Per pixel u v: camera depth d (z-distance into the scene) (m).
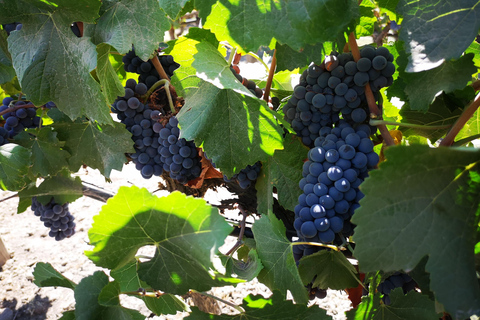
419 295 0.52
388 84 0.53
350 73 0.52
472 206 0.42
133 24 0.55
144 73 0.67
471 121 0.64
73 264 1.57
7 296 1.44
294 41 0.46
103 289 0.51
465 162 0.41
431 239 0.41
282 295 0.52
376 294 0.54
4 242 1.67
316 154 0.52
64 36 0.55
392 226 0.41
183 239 0.49
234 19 0.47
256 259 0.58
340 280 0.59
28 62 0.55
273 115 0.55
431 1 0.46
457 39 0.44
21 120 0.75
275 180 0.61
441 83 0.49
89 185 0.86
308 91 0.55
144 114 0.65
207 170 0.66
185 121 0.57
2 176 0.69
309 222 0.50
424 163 0.40
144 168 0.67
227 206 0.72
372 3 0.62
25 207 0.91
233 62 0.68
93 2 0.53
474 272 0.42
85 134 0.67
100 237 0.49
